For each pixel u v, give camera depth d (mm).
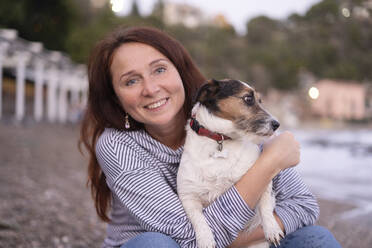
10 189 5082
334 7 76750
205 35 71000
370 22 68000
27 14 28781
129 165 2098
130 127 2344
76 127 17609
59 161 8352
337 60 71500
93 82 2396
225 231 1971
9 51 14836
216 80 2521
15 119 15336
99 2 38344
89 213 4766
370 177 9117
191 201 2223
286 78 65562
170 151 2307
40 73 17859
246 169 2250
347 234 4578
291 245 2139
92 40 23750
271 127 2488
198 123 2363
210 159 2258
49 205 4699
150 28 2355
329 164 11578
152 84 2191
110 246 2309
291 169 2422
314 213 2260
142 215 2010
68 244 3545
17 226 3689
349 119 65000
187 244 1959
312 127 50656
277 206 2268
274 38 78625
